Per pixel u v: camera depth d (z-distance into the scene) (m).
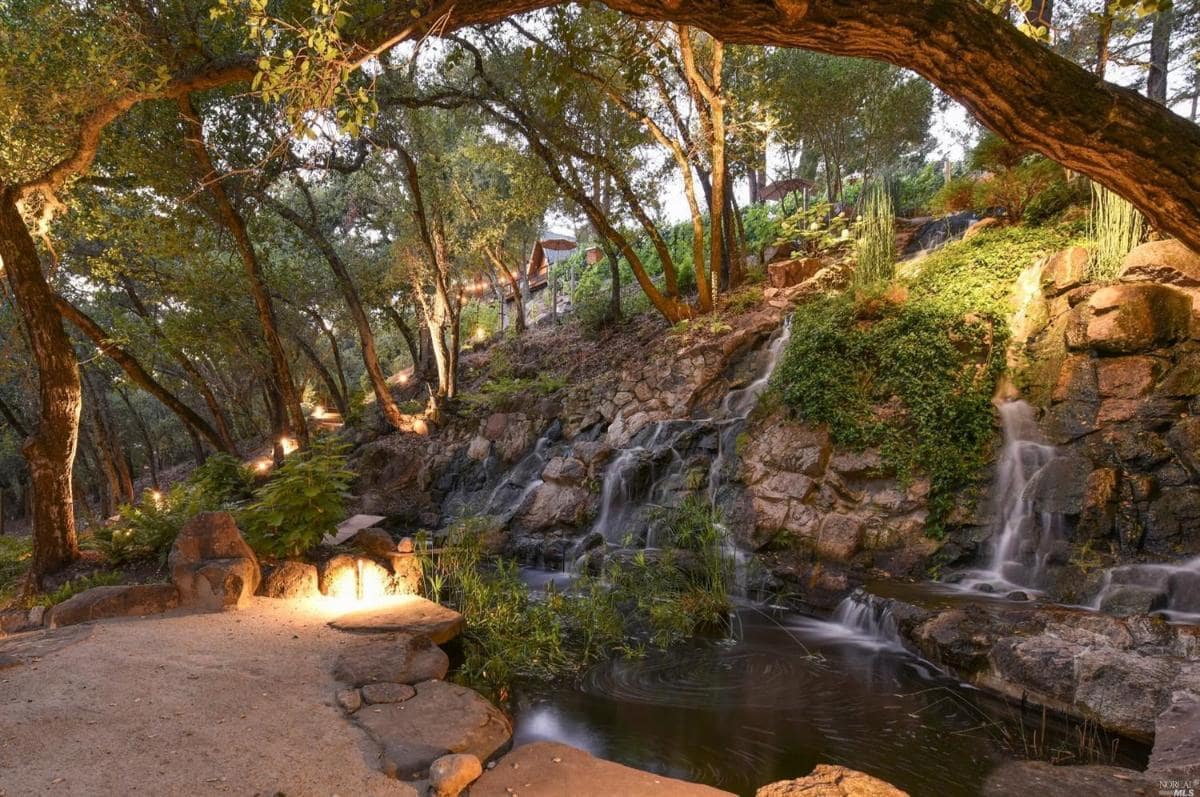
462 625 6.53
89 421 23.67
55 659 5.05
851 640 6.45
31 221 9.93
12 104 8.12
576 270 30.08
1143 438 6.50
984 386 8.00
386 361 33.75
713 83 12.55
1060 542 6.59
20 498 32.03
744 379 11.72
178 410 15.91
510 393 16.00
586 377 15.41
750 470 9.39
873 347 8.95
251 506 7.84
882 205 10.96
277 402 21.52
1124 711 4.27
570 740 4.56
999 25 2.29
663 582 7.86
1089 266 7.75
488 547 10.88
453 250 19.42
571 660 6.05
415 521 14.04
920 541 7.58
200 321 16.97
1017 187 9.90
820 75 16.11
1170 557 5.89
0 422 24.50
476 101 14.61
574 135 14.35
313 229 17.17
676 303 14.77
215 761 3.60
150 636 5.68
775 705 5.08
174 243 12.72
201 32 10.05
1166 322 6.76
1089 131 2.36
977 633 5.45
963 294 8.73
